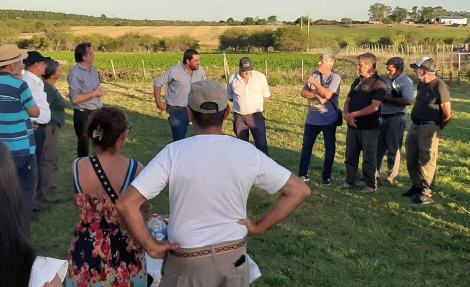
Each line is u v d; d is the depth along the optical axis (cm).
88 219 305
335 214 672
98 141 305
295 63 4675
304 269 512
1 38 8969
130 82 2683
